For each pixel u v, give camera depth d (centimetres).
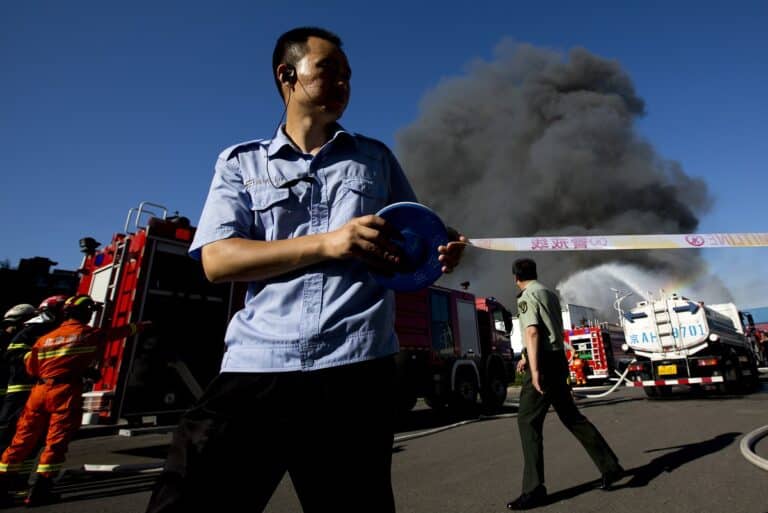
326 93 133
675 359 1115
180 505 96
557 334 350
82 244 644
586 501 320
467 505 329
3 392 468
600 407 967
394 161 147
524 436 332
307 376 106
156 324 534
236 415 104
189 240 584
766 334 2131
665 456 440
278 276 115
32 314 507
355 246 97
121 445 668
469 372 977
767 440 492
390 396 114
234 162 128
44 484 367
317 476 108
